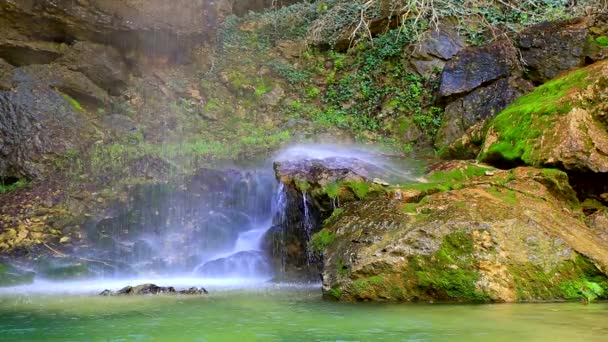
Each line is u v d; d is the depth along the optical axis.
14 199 10.30
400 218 6.69
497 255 6.02
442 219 6.42
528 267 5.98
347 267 6.32
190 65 14.96
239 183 10.37
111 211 10.27
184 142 12.55
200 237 10.01
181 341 4.13
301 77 14.91
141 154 11.54
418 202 7.22
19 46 12.37
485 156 9.36
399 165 10.07
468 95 12.01
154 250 9.71
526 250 6.09
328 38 15.48
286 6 17.91
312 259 7.70
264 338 4.20
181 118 13.52
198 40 15.00
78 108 12.66
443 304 5.73
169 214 10.35
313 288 7.43
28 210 10.04
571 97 8.80
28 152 11.23
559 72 11.48
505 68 11.91
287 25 16.64
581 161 8.01
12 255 8.94
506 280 5.89
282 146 12.28
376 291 6.07
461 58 12.53
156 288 6.89
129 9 13.32
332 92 14.45
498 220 6.32
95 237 9.68
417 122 12.76
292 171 8.82
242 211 10.16
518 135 9.02
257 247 9.48
